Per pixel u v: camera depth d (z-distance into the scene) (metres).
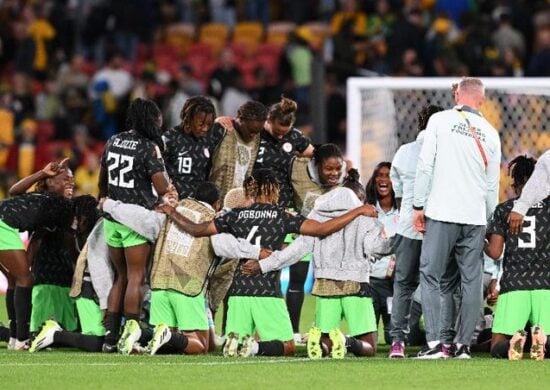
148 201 36.03
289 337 34.84
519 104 55.50
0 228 36.69
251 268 34.62
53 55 83.25
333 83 71.25
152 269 35.72
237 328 34.84
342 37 73.81
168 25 86.69
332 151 38.25
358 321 35.06
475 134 34.84
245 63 83.62
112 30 82.06
